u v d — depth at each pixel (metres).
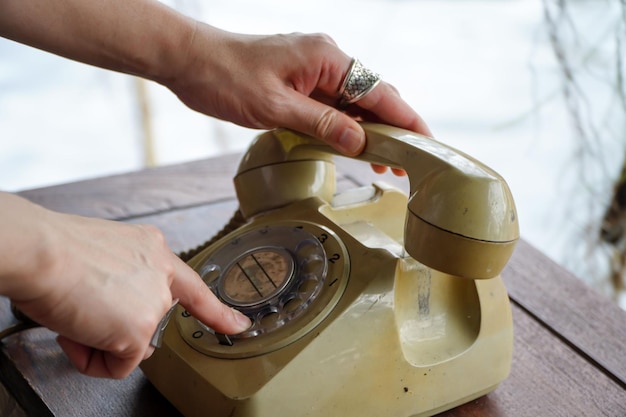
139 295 0.57
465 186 0.66
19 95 2.90
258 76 0.86
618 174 1.41
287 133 0.88
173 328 0.76
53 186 1.29
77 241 0.55
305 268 0.76
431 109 2.26
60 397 0.79
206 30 0.89
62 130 2.76
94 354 0.61
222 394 0.66
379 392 0.71
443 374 0.74
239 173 0.90
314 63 0.85
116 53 0.89
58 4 0.86
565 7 1.41
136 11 0.88
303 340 0.68
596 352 0.86
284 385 0.66
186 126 2.77
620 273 1.47
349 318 0.69
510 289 0.99
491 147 2.08
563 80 1.46
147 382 0.81
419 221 0.68
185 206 1.21
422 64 2.47
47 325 0.55
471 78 2.37
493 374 0.77
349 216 0.84
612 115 1.43
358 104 0.89
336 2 2.85
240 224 0.93
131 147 2.70
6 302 0.95
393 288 0.71
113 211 1.19
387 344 0.70
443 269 0.69
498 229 0.66
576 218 1.50
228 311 0.69
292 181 0.87
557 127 1.78
